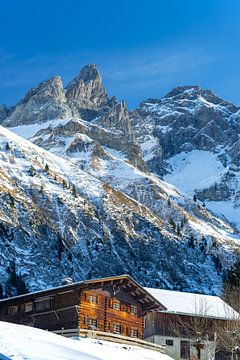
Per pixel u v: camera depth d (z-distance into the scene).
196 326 79.31
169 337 87.56
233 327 73.88
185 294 95.62
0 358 38.31
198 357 74.69
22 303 81.56
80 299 77.69
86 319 78.00
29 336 51.41
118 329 82.50
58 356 43.72
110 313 81.75
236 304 89.31
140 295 85.81
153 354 73.88
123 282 83.19
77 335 72.31
